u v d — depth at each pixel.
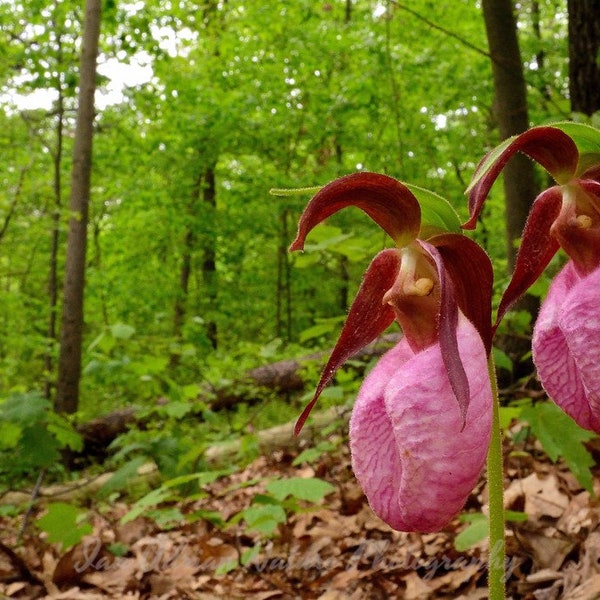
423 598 0.40
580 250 0.19
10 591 0.51
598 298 0.17
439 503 0.16
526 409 0.38
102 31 1.56
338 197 0.18
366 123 1.88
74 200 1.28
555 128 0.18
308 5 1.72
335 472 0.72
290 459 0.89
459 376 0.16
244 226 2.16
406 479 0.16
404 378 0.17
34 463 0.58
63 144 2.25
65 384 1.26
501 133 0.80
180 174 2.11
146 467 0.92
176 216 2.09
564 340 0.19
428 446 0.16
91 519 0.76
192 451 0.55
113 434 1.20
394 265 0.20
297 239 0.17
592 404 0.17
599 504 0.42
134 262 2.23
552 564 0.36
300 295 2.56
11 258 2.26
